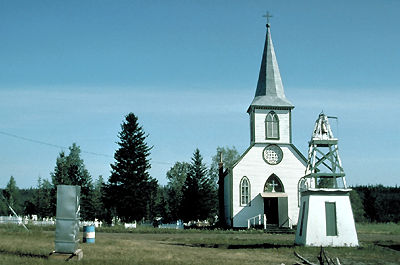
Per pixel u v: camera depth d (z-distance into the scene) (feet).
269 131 175.22
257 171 172.45
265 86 181.16
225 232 148.87
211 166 294.25
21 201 377.71
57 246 60.49
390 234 144.05
